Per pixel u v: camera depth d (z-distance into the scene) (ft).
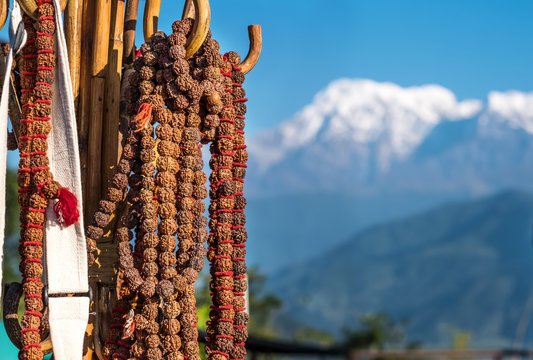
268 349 11.17
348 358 17.97
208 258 5.18
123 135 5.20
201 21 4.63
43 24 4.45
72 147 4.48
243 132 5.33
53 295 4.48
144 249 4.69
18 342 4.73
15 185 16.37
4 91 4.48
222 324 5.04
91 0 5.20
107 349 4.80
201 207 4.93
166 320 4.65
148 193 4.68
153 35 4.86
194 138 4.83
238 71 5.31
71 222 4.40
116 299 4.89
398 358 38.19
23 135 4.50
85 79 5.17
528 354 18.22
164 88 4.74
